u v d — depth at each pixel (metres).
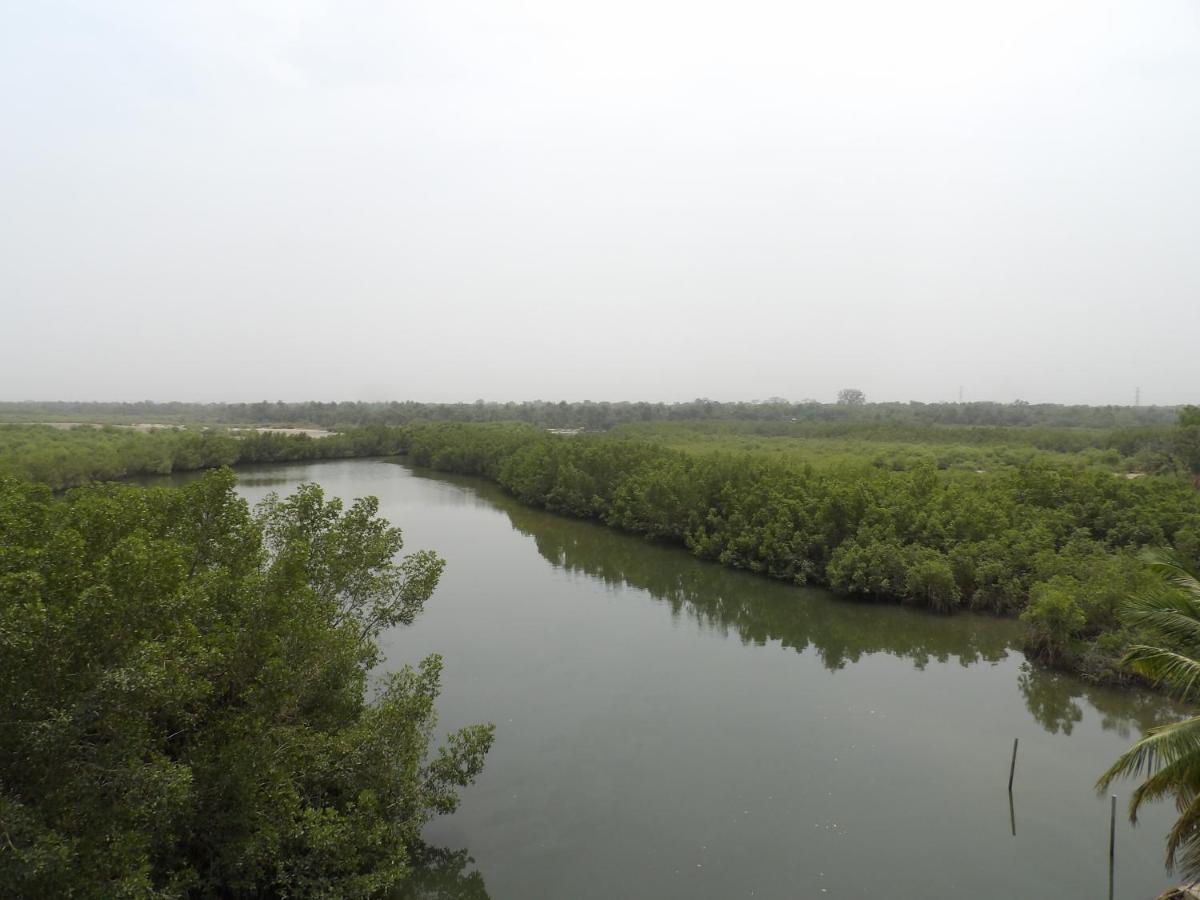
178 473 96.81
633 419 183.50
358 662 22.52
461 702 29.98
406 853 18.38
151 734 15.01
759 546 49.16
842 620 40.34
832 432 117.06
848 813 22.59
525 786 23.98
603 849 20.91
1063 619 31.86
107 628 12.03
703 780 24.38
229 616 16.00
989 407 180.00
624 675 33.03
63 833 11.70
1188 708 28.41
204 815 15.16
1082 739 27.16
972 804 23.05
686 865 20.25
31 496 16.58
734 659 35.19
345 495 83.75
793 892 19.14
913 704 30.16
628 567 53.19
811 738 27.22
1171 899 16.66
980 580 39.66
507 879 19.72
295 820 16.91
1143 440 75.94
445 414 182.88
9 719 11.27
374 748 18.53
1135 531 40.06
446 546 59.66
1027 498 47.50
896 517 45.41
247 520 19.52
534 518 71.56
